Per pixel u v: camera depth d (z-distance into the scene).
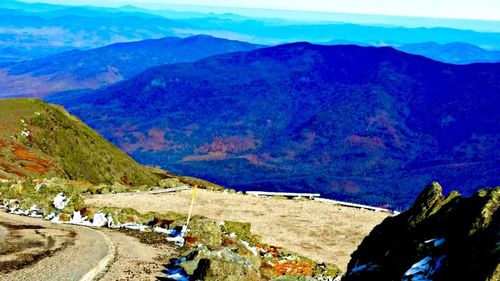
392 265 21.80
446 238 20.08
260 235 62.78
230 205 77.12
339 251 60.88
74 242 39.16
